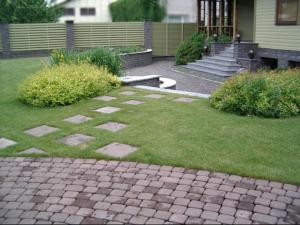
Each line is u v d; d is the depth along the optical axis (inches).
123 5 784.3
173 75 554.6
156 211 136.6
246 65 528.1
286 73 314.8
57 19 838.5
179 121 237.3
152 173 166.2
